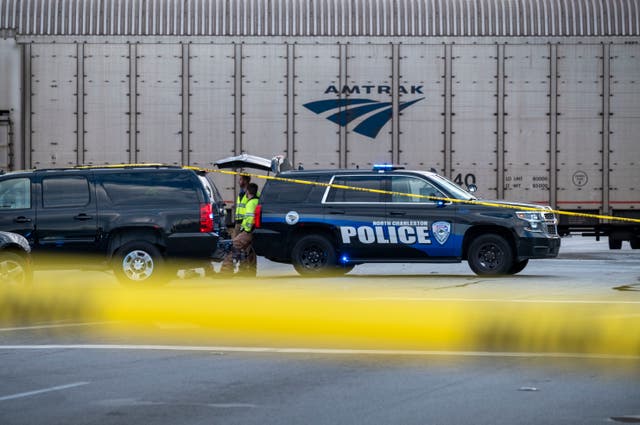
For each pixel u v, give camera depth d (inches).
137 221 2679.6
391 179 3051.2
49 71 3959.2
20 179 2741.1
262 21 3973.9
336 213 3036.4
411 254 3016.7
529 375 1378.0
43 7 3971.5
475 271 2997.0
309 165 3971.5
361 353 1561.3
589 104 3988.7
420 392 1264.8
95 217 2696.9
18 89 3924.7
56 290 2635.3
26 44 3954.2
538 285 2684.5
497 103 3973.9
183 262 2682.1
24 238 2588.6
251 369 1425.9
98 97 3966.5
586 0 3993.6
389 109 3964.1
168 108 3971.5
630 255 4119.1
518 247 2970.0
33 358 1521.9
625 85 3986.2
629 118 3991.1
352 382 1331.2
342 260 3046.3
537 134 3986.2
